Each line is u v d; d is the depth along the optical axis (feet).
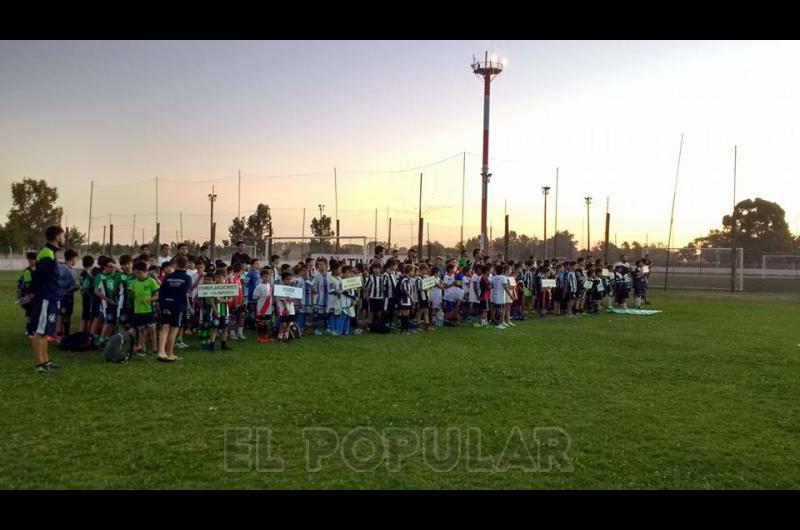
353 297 51.60
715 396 28.76
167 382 30.30
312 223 139.85
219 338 47.03
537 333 53.06
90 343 40.40
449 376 32.58
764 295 110.63
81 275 43.60
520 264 70.33
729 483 17.92
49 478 17.48
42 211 241.76
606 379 32.40
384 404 26.23
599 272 75.97
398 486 17.43
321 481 17.67
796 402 27.71
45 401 26.12
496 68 103.96
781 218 222.07
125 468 18.33
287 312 46.32
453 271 62.34
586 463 19.39
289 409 25.18
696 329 56.75
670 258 140.67
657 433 22.58
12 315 59.31
